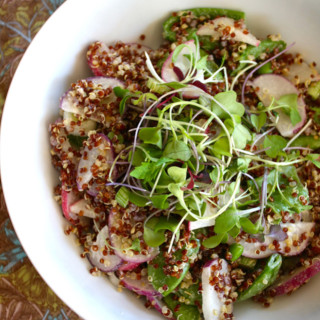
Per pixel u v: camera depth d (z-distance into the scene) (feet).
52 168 0.90
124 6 0.91
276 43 0.95
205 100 0.87
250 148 0.87
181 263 0.84
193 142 0.82
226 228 0.82
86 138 0.90
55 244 0.88
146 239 0.83
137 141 0.87
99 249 0.88
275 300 0.91
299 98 0.94
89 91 0.89
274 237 0.88
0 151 0.85
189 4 0.93
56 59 0.89
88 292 0.87
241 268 0.90
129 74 0.91
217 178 0.82
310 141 0.94
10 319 0.98
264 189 0.86
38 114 0.89
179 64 0.91
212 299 0.86
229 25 0.92
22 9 1.03
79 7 0.88
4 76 1.01
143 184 0.84
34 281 0.99
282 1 0.91
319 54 0.95
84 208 0.89
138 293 0.90
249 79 0.95
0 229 1.00
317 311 0.87
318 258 0.88
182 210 0.83
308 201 0.90
